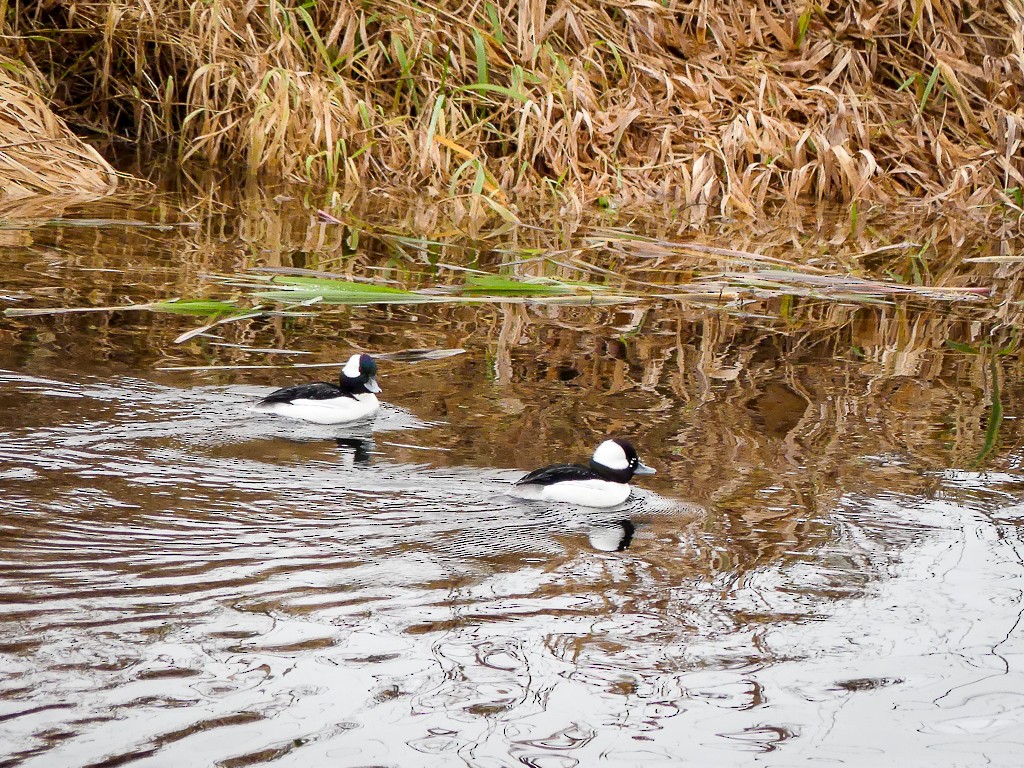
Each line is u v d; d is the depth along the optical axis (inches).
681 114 1016.2
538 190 949.8
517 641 325.4
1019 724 295.7
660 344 622.5
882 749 283.4
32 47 1018.7
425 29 979.3
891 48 1096.8
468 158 942.4
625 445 435.8
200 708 283.9
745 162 1004.6
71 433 448.8
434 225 860.6
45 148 904.3
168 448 443.8
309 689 294.8
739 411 524.7
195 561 357.1
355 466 442.9
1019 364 615.2
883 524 415.5
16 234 743.1
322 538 380.8
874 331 673.0
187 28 992.9
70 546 359.9
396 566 365.4
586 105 983.0
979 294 765.3
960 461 475.8
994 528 413.4
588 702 297.7
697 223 919.0
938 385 575.2
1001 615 351.6
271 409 486.6
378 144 971.9
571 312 679.7
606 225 892.0
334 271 709.3
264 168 964.0
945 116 1066.1
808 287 745.6
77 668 295.9
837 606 354.6
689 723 291.4
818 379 577.0
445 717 287.4
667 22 1058.1
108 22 970.1
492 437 481.7
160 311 612.4
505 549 383.2
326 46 983.0
